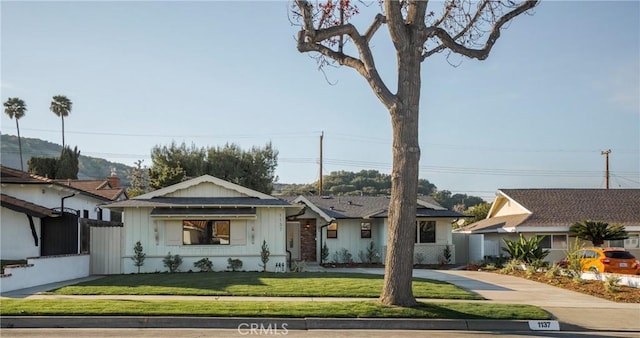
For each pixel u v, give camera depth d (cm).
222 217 2430
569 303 1606
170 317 1259
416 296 1631
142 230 2438
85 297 1579
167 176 4612
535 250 2706
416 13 1420
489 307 1423
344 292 1670
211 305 1383
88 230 2394
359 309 1341
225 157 4988
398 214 1398
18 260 2291
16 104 6938
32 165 5141
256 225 2494
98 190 3631
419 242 3272
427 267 3089
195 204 2439
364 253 3362
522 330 1277
